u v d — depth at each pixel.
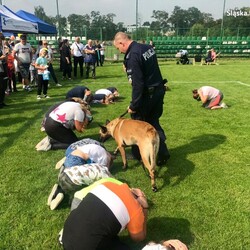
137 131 3.70
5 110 7.70
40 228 3.04
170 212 3.28
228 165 4.38
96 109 7.76
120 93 9.96
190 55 28.88
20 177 4.07
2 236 2.91
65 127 4.82
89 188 2.67
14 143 5.36
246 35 32.22
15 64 10.55
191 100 8.72
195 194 3.62
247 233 2.94
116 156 4.68
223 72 16.61
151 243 2.33
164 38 29.84
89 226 2.25
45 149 4.95
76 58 14.02
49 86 11.48
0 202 3.48
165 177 4.04
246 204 3.42
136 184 3.87
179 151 4.92
